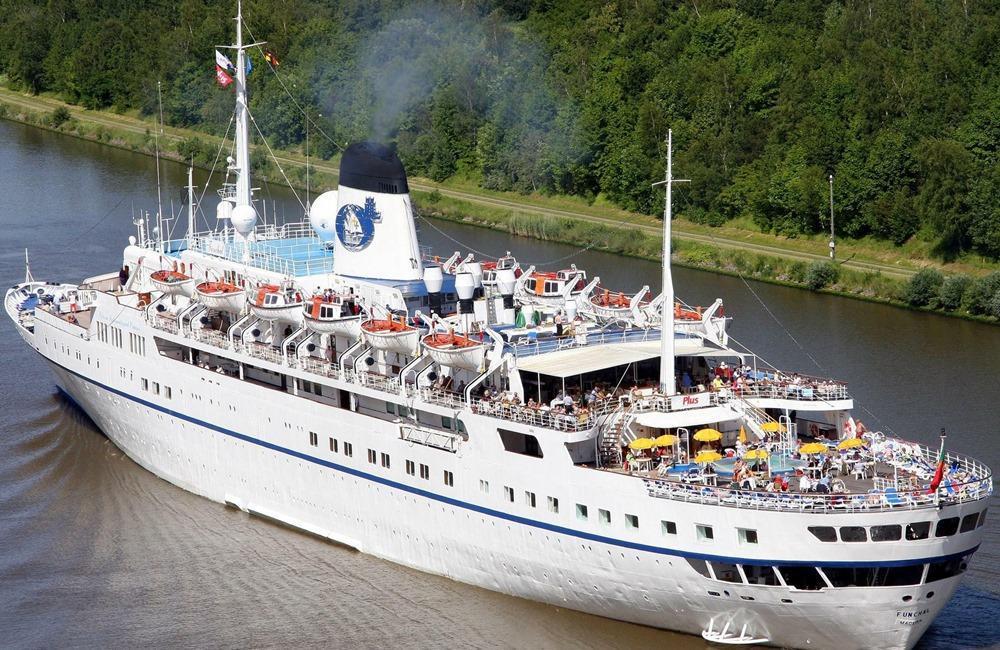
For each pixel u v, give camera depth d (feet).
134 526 222.48
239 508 228.02
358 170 221.66
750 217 414.41
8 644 187.32
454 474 192.65
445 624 189.47
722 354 197.47
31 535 219.82
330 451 208.64
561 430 179.63
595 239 407.64
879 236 389.80
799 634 174.91
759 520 167.84
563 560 184.44
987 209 364.17
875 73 428.97
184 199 266.98
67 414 271.49
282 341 223.71
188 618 193.16
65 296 276.41
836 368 288.30
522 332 201.87
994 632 184.03
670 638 183.73
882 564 167.12
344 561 208.44
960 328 325.62
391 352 206.59
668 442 177.17
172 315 232.12
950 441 243.60
